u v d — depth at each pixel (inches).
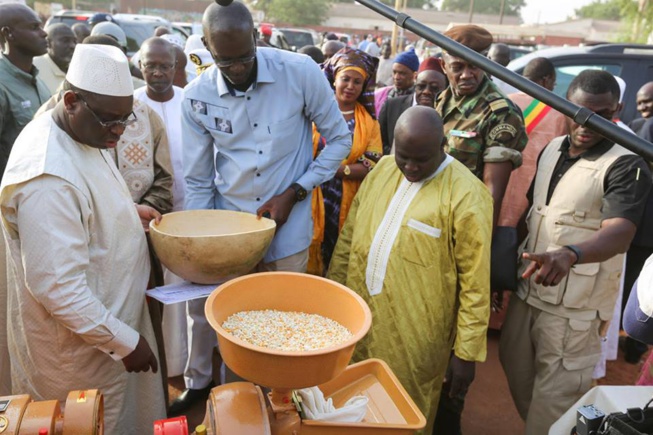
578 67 226.4
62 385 76.9
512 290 101.0
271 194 98.3
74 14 435.5
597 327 96.1
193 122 99.0
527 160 143.3
